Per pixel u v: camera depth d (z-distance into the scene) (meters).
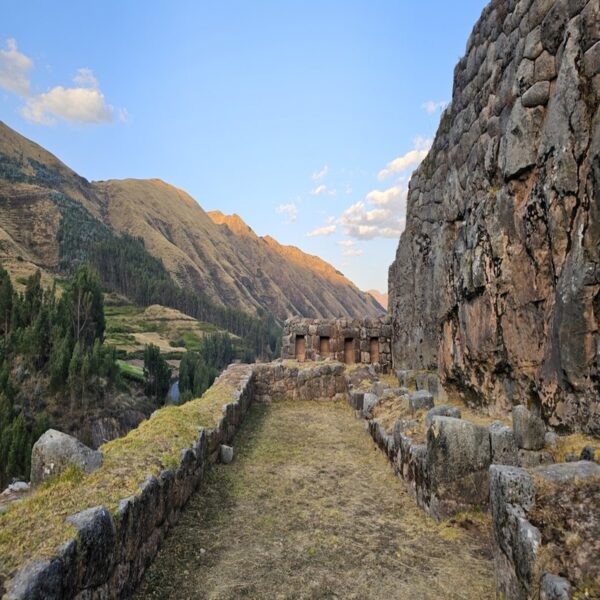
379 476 7.18
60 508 3.50
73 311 75.50
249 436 9.98
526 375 6.60
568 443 5.12
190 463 5.93
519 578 3.42
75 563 2.98
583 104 5.51
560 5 6.14
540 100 6.51
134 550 3.97
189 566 4.47
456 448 5.39
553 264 5.89
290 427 10.95
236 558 4.65
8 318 70.69
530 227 6.45
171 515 5.13
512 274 6.95
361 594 4.07
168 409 7.21
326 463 7.95
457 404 9.20
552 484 3.73
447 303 9.65
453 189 9.93
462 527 5.17
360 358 18.58
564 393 5.50
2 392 47.44
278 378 14.70
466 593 4.04
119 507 3.72
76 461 4.21
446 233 10.15
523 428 5.33
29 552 2.86
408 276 15.02
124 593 3.74
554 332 5.62
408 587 4.16
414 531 5.23
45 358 61.81
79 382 55.59
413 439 6.68
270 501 6.19
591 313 5.03
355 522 5.52
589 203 5.14
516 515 3.57
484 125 8.45
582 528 3.32
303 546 4.93
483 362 7.91
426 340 12.88
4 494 4.43
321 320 19.02
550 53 6.42
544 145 6.16
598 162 5.00
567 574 3.07
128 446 5.27
